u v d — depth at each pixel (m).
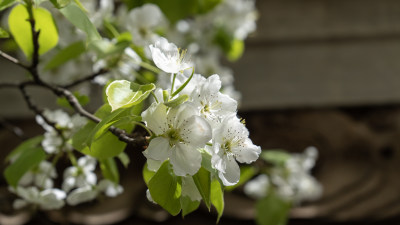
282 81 0.86
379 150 0.83
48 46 0.54
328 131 0.85
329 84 0.86
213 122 0.45
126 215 0.74
